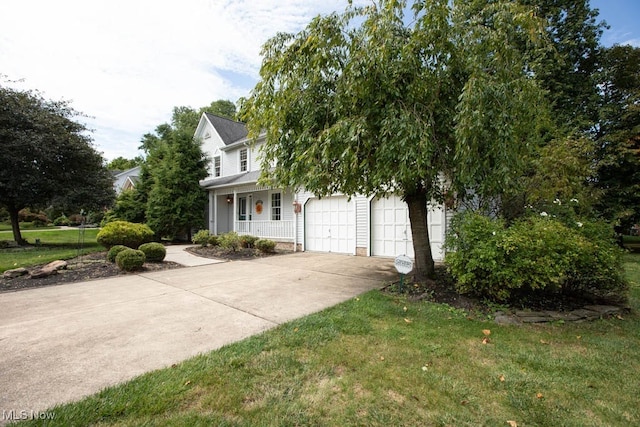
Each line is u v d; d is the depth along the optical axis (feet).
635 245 50.03
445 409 7.22
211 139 64.44
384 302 15.60
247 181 46.19
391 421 6.81
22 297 17.39
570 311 14.15
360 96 14.35
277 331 11.82
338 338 11.13
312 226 39.55
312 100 16.56
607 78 42.27
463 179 14.25
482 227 15.35
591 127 42.47
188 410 7.14
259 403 7.39
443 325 12.50
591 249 14.48
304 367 9.06
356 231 34.83
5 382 8.34
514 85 15.11
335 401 7.49
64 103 44.45
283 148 17.72
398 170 14.48
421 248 19.45
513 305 14.88
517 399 7.61
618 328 12.43
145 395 7.65
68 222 104.42
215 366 9.07
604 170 41.37
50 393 7.82
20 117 38.86
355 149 14.85
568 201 21.11
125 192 60.13
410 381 8.34
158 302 16.14
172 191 50.03
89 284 20.76
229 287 19.48
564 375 8.74
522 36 16.21
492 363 9.39
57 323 13.01
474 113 12.80
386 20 14.19
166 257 33.37
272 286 19.69
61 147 41.19
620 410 7.25
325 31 14.73
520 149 17.69
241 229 50.19
